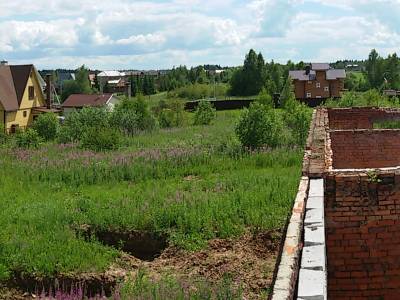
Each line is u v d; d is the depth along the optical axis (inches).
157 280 272.2
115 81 4835.1
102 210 422.3
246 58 3277.6
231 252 326.6
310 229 183.9
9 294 295.4
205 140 911.7
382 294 240.7
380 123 707.4
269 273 283.9
